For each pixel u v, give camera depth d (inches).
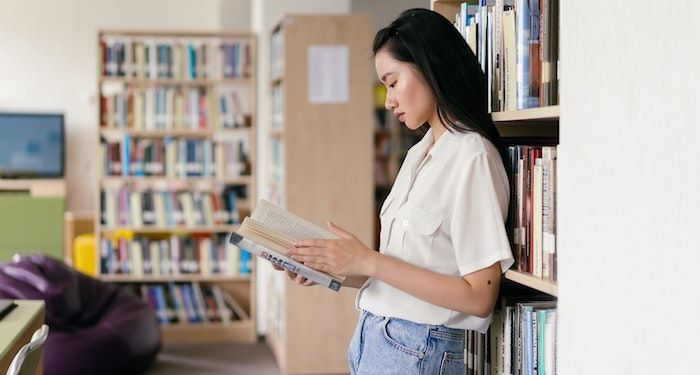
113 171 274.5
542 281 83.5
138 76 276.2
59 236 365.7
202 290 284.7
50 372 217.8
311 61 234.7
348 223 236.7
